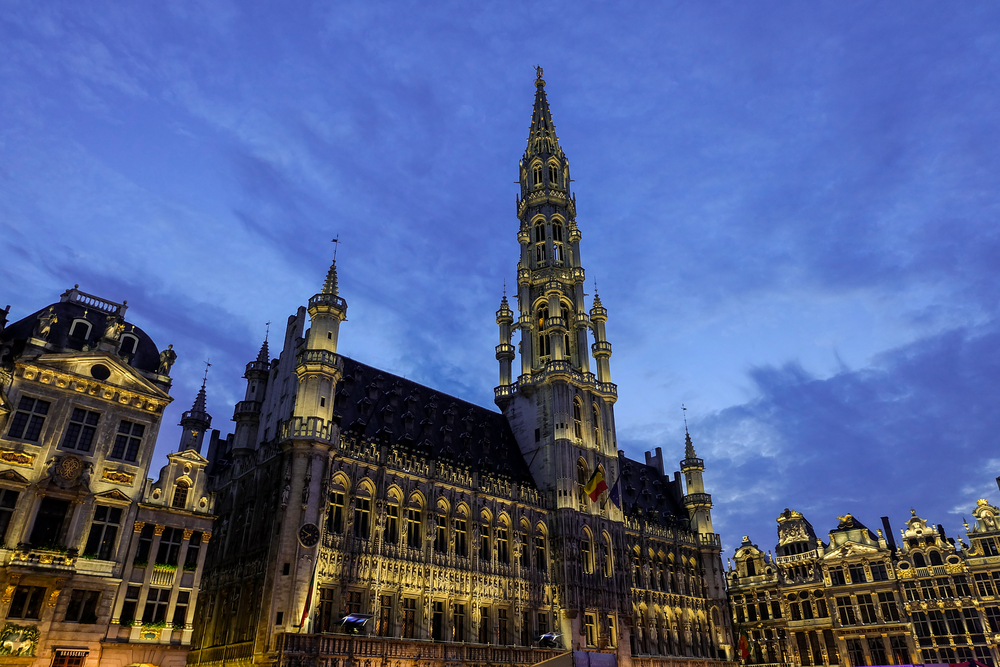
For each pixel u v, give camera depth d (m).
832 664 79.88
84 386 39.97
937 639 73.88
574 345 80.62
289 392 56.56
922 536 78.19
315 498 47.88
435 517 55.72
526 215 91.69
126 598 38.56
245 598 47.56
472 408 74.06
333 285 56.44
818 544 86.00
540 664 37.06
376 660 45.31
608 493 72.44
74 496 37.75
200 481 43.72
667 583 77.56
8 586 33.94
